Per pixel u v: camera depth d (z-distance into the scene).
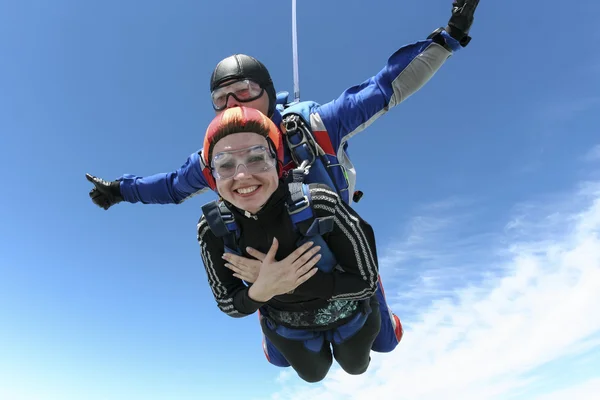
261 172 0.87
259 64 1.11
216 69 1.09
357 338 1.32
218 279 1.10
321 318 1.21
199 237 1.06
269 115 1.13
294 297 1.12
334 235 1.00
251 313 1.07
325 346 1.49
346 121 1.19
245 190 0.88
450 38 1.14
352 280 1.03
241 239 1.00
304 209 0.91
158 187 1.50
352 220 0.99
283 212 0.95
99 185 1.52
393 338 1.58
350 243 1.00
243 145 0.87
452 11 1.16
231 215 0.97
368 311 1.24
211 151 0.92
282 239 0.97
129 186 1.52
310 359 1.39
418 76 1.16
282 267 0.94
